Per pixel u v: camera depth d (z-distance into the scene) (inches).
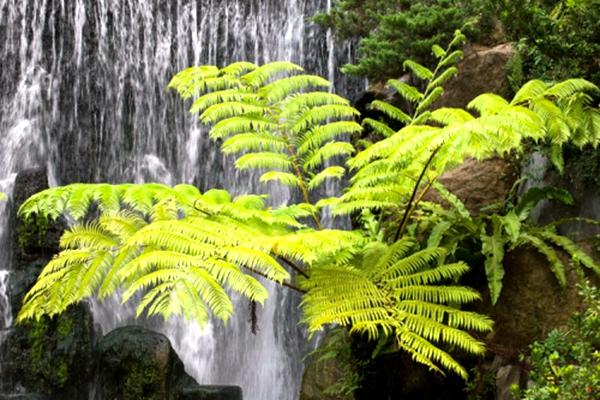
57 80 462.9
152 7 486.6
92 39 470.9
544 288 183.8
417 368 198.7
